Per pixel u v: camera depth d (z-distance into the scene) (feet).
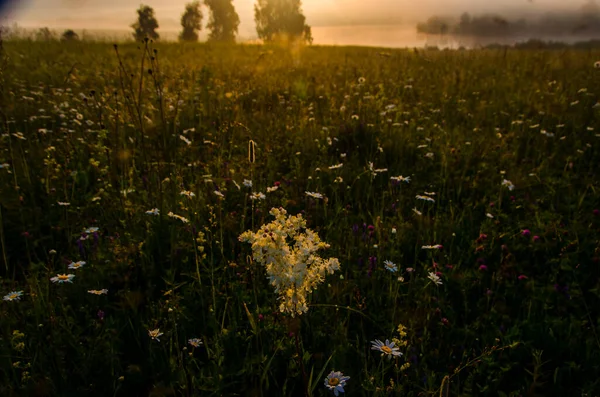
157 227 11.77
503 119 23.58
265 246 6.02
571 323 9.29
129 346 8.53
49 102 22.50
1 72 17.06
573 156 17.99
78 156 16.14
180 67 34.73
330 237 12.15
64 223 12.29
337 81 33.04
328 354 8.42
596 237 12.21
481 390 7.79
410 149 18.65
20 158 15.57
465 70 37.52
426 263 11.44
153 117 19.99
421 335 9.16
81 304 9.59
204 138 19.11
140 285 10.48
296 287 6.25
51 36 55.98
